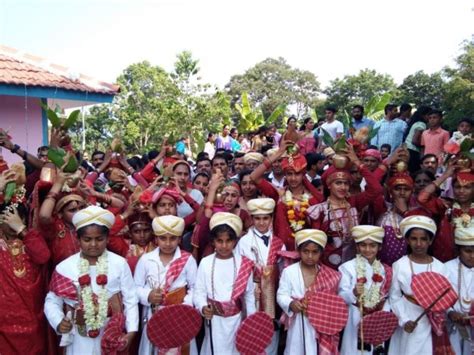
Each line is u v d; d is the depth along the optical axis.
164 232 4.27
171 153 6.56
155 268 4.31
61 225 4.31
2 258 3.97
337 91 51.50
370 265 4.38
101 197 4.85
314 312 4.14
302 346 4.27
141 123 29.09
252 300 4.35
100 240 3.94
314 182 5.84
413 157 8.98
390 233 4.82
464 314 4.18
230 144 16.19
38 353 4.04
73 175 4.32
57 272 3.93
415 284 4.12
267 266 4.59
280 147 5.11
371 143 10.30
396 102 34.84
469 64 25.84
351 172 5.40
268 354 4.62
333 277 4.34
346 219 4.83
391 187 5.04
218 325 4.23
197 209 5.30
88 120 31.06
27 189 4.88
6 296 3.94
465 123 8.08
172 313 3.98
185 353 4.25
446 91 23.67
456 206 4.77
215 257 4.39
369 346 4.36
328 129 10.76
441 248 4.68
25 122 9.83
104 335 3.76
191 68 29.73
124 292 4.06
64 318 3.82
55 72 10.19
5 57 10.12
